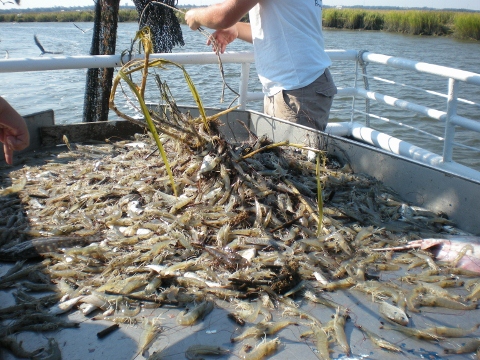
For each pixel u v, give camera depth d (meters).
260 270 1.52
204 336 1.25
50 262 1.59
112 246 1.69
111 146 2.69
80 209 1.96
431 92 2.62
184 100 5.83
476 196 1.79
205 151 2.10
